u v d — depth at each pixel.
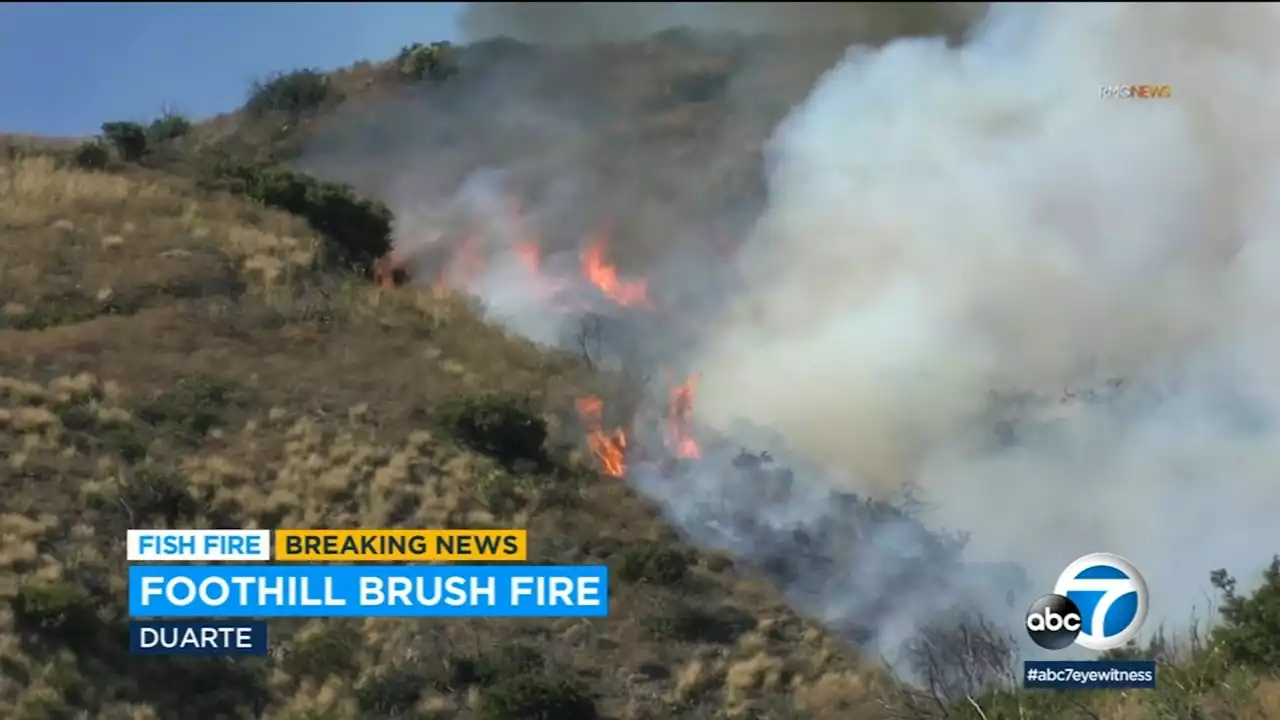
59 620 20.00
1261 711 18.91
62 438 24.53
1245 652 20.20
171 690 20.11
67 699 19.19
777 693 21.98
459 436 27.34
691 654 22.66
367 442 26.45
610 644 22.59
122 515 23.12
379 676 20.95
